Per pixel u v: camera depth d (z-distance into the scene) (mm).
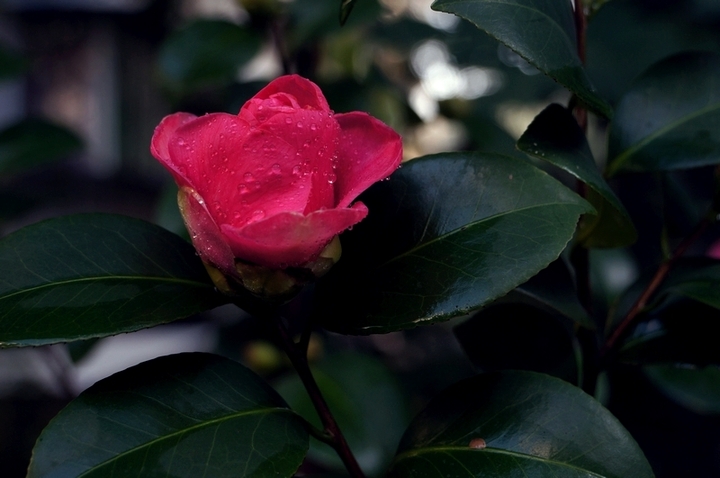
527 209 385
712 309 427
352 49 666
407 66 834
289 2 612
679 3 813
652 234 575
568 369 440
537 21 383
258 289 372
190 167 371
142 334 942
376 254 393
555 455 378
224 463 370
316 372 536
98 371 909
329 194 367
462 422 390
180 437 372
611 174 435
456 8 379
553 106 400
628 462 374
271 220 353
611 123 438
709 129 428
